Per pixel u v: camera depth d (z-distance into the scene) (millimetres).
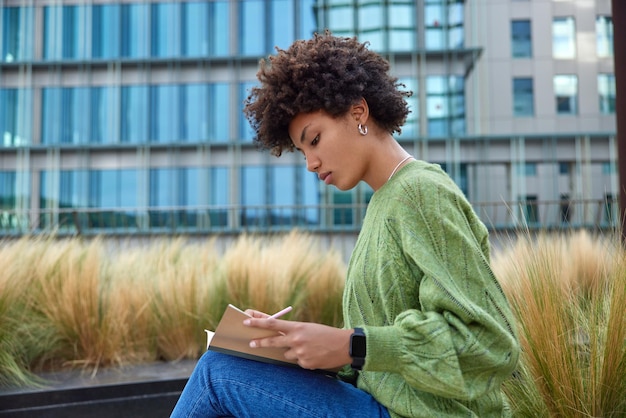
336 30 17422
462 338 920
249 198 17406
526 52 18484
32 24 18125
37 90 17906
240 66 17906
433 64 17266
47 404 2480
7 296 2854
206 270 4020
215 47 18094
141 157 17578
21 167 17531
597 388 1486
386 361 924
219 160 17562
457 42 17422
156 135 17797
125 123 17797
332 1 17531
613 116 18281
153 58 17859
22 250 3490
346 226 16000
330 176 1140
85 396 2527
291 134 1163
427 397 998
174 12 18156
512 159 17172
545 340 1529
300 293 3678
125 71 17938
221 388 1070
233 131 17766
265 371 1062
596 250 3568
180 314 3289
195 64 17938
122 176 17562
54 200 17453
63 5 18188
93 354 3035
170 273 3588
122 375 2814
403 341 924
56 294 3203
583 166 17234
